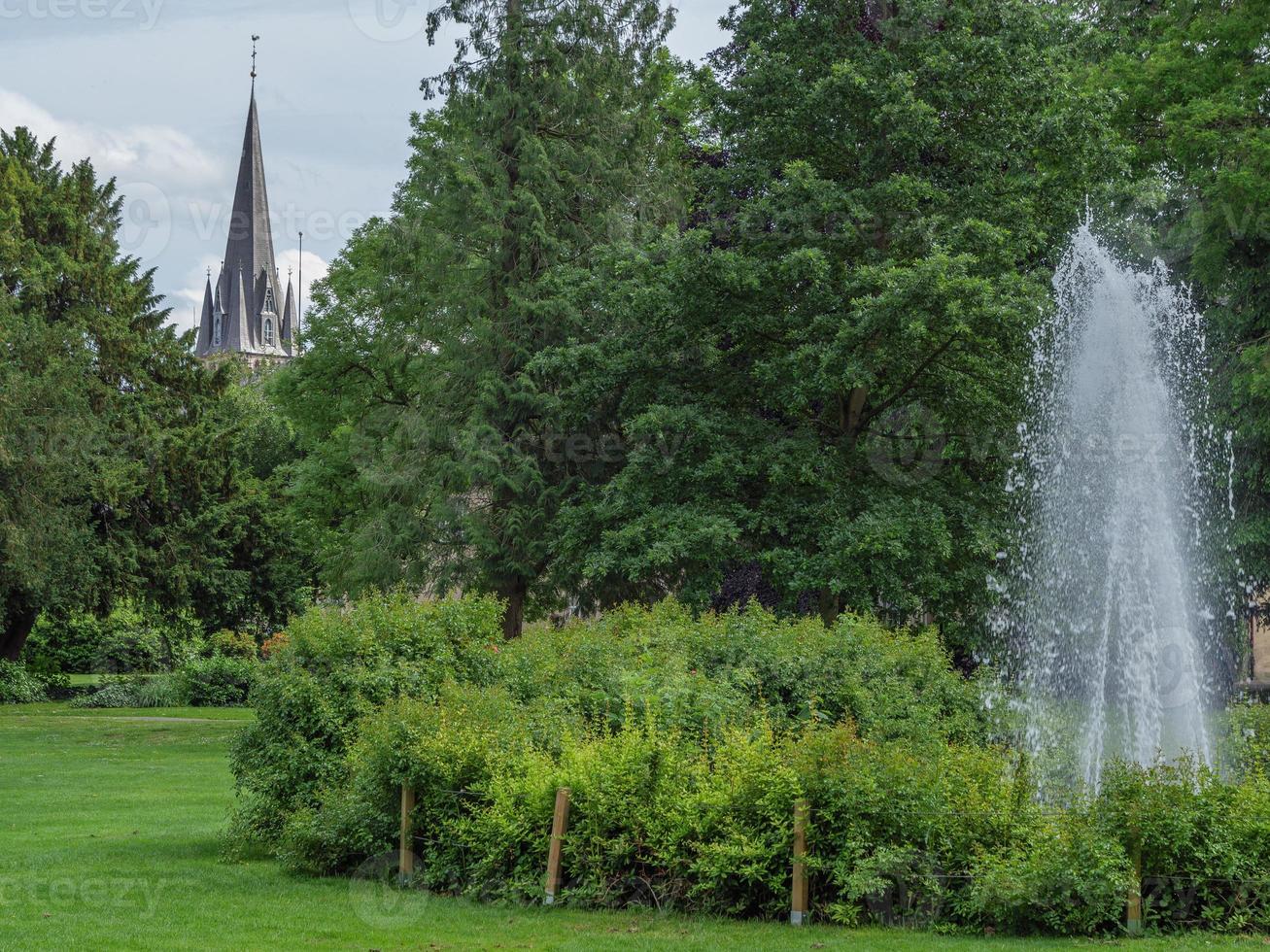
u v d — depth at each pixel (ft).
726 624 45.14
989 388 71.26
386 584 85.10
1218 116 76.43
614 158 88.33
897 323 64.39
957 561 70.33
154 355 136.26
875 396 74.33
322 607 41.52
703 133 94.68
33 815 48.06
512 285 86.58
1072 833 27.84
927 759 30.94
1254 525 76.69
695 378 75.36
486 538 82.43
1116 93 74.54
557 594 90.07
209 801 52.49
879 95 68.54
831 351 64.95
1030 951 25.68
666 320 72.69
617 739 32.86
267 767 38.06
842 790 28.89
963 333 65.92
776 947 26.04
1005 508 70.49
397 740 34.27
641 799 31.14
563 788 31.17
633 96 89.86
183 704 130.21
